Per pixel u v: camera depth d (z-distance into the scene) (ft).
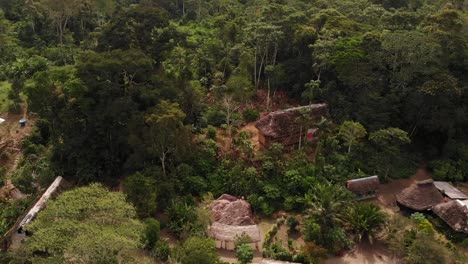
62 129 162.30
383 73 188.14
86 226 101.91
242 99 199.31
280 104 201.36
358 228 140.87
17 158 173.68
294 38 203.00
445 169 171.53
